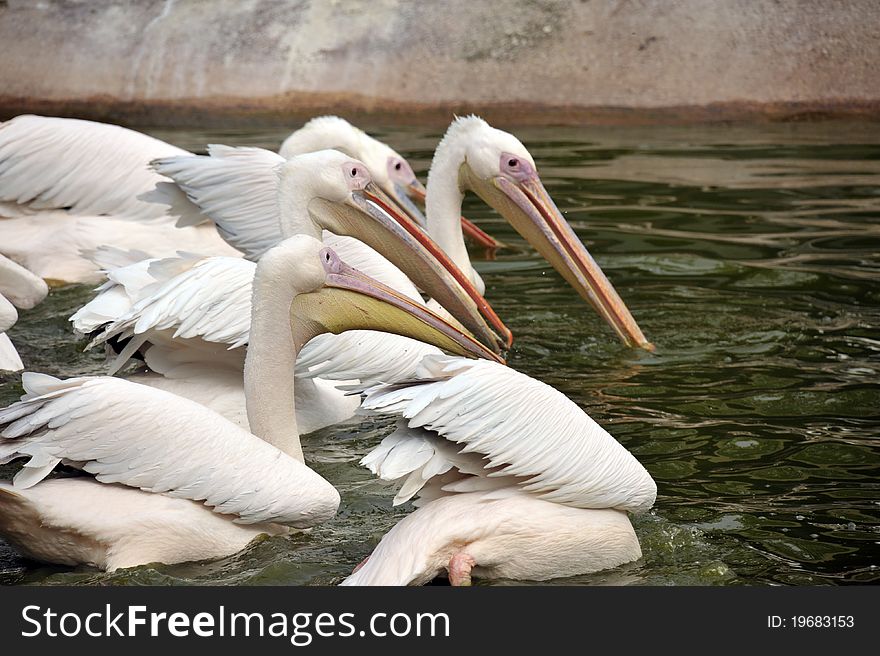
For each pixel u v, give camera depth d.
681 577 7.18
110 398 7.18
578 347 11.45
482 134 11.48
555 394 7.25
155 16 23.31
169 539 7.25
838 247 14.02
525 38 22.27
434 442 6.99
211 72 22.62
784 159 18.17
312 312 8.04
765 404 9.86
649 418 9.63
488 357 8.34
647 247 14.22
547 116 21.61
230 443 7.40
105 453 7.15
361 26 22.86
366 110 22.14
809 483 8.41
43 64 22.94
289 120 21.91
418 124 21.53
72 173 13.40
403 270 10.05
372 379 9.70
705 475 8.58
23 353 11.01
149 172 13.55
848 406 9.76
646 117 21.30
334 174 9.73
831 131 20.08
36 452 7.07
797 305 12.29
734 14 21.78
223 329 9.05
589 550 7.20
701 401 9.97
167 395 7.40
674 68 21.53
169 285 9.05
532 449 7.04
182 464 7.27
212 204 12.07
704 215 15.41
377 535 7.77
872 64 20.86
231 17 23.23
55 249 13.26
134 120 22.14
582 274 11.34
